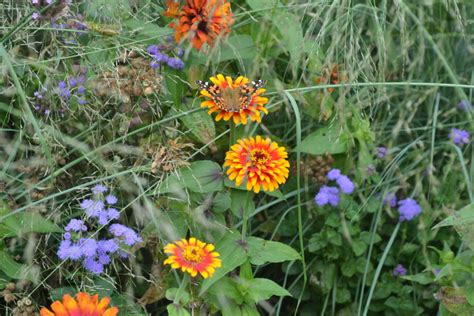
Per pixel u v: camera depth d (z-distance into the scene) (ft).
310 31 3.35
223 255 2.89
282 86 3.29
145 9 3.36
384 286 3.43
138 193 3.10
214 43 3.14
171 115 3.18
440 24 4.00
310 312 3.47
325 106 3.47
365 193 3.54
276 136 3.70
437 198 3.58
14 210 2.89
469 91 3.92
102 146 2.95
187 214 3.00
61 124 3.17
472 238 2.92
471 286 3.00
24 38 3.16
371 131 3.59
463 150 3.80
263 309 3.47
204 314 2.93
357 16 3.86
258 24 3.43
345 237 3.41
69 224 2.83
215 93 2.92
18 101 3.15
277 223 3.52
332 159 3.52
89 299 2.57
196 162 2.99
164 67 3.20
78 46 3.10
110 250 2.83
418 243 3.54
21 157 3.09
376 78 3.60
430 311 3.44
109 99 3.05
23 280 2.83
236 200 3.01
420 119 3.90
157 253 3.02
